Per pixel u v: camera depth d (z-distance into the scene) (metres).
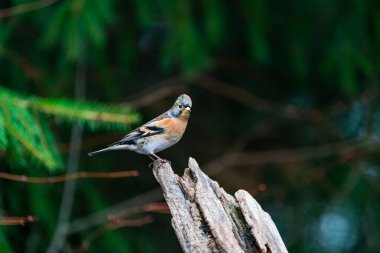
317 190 13.99
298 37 13.05
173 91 14.63
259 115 15.19
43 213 10.95
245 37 13.98
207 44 12.16
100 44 10.68
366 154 14.10
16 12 10.57
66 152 11.82
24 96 8.06
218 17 11.81
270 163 14.59
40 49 12.16
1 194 10.80
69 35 10.19
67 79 12.34
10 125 7.68
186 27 11.45
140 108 14.10
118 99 13.21
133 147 9.85
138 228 13.26
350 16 12.39
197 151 14.89
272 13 12.89
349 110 14.77
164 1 11.45
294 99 15.12
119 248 11.53
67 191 11.29
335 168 14.14
